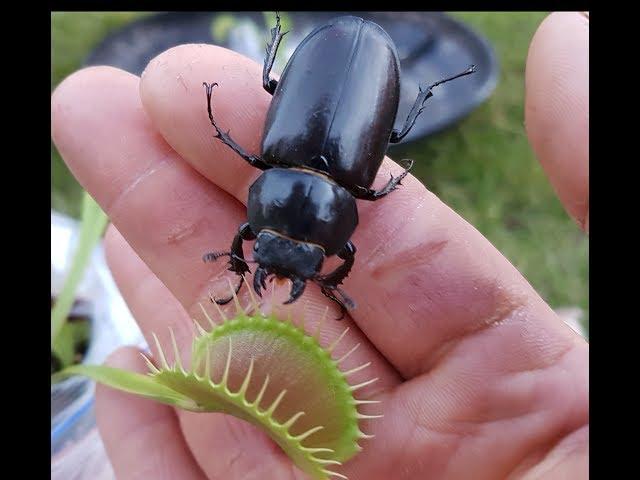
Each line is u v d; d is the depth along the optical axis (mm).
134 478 90
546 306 79
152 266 88
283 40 168
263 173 74
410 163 79
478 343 77
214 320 86
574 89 78
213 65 82
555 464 70
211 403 70
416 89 161
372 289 80
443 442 77
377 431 79
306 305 83
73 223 134
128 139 84
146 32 170
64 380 112
